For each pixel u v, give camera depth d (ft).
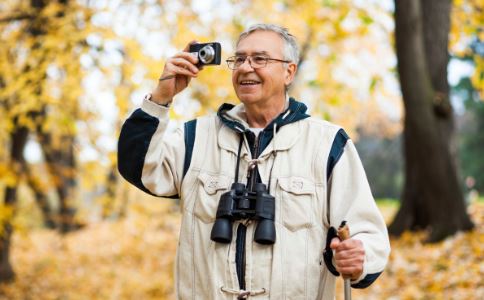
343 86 31.71
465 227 27.45
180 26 20.77
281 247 7.52
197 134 8.26
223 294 7.56
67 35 20.11
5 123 22.70
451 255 24.45
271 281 7.45
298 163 7.80
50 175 29.66
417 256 25.07
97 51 19.71
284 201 7.63
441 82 27.91
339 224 7.64
